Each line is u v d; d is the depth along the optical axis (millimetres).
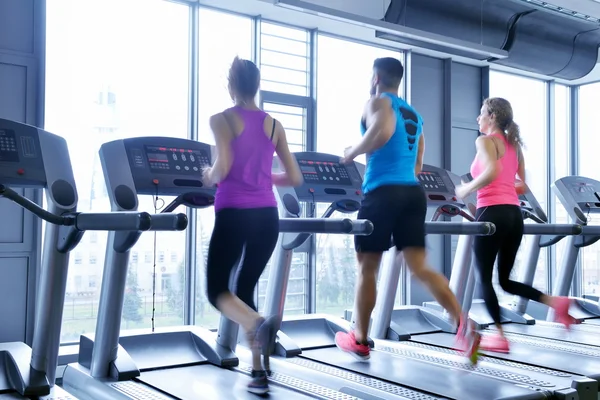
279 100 5145
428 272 3014
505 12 5051
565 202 4984
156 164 3080
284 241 3654
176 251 4742
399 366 3422
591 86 7086
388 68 3076
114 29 4445
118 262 3092
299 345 3982
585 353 3799
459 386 2975
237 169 2555
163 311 4719
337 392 2898
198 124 4691
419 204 3018
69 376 3318
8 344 3158
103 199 4434
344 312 5215
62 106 4230
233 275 3002
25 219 3914
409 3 4605
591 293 7074
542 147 6977
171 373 3266
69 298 4406
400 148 3002
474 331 3180
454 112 6074
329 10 4145
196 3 4672
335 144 5480
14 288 3879
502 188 3523
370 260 3223
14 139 2701
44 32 3988
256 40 5004
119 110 4461
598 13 5480
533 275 5297
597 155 7055
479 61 6059
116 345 3188
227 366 3424
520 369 3338
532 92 6875
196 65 4668
